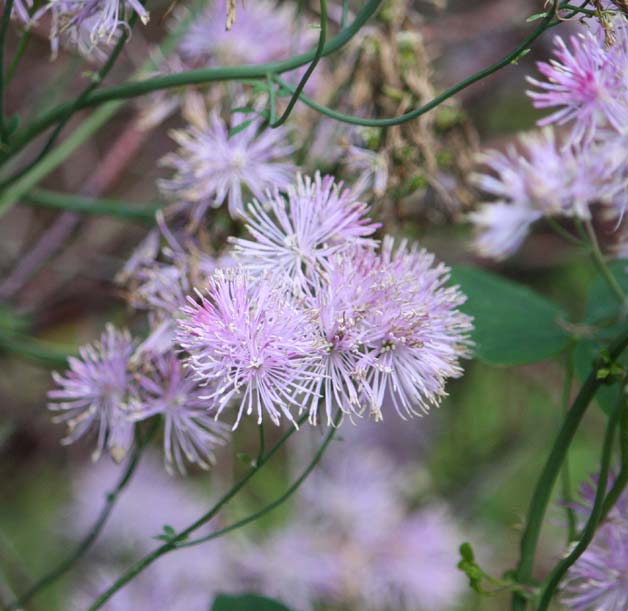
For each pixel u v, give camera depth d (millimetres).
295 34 355
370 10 298
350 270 278
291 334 272
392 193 334
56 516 474
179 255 321
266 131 328
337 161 333
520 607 302
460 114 345
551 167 329
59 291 469
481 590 299
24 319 425
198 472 474
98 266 469
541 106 287
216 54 369
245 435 472
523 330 324
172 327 310
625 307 311
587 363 321
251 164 326
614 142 294
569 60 286
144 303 323
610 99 284
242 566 415
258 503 452
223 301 273
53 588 458
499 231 341
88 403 314
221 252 323
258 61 370
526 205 335
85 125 387
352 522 436
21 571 441
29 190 376
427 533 437
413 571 428
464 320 289
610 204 341
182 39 369
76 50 340
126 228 483
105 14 301
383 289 278
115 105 388
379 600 424
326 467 451
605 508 290
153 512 446
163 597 407
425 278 286
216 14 366
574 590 303
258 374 272
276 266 285
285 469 469
